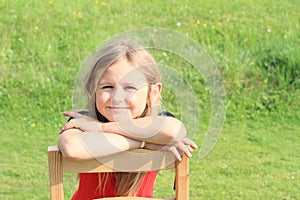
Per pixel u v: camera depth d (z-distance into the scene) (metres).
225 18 9.27
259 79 7.73
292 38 8.64
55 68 7.98
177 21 9.18
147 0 9.91
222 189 5.31
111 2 9.78
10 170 5.72
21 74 7.85
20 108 7.25
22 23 8.98
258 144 6.45
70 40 8.59
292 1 10.05
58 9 9.38
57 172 2.42
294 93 7.54
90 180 2.74
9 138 6.56
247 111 7.25
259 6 9.80
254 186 5.39
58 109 7.20
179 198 2.54
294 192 5.26
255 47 8.42
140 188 2.72
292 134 6.75
